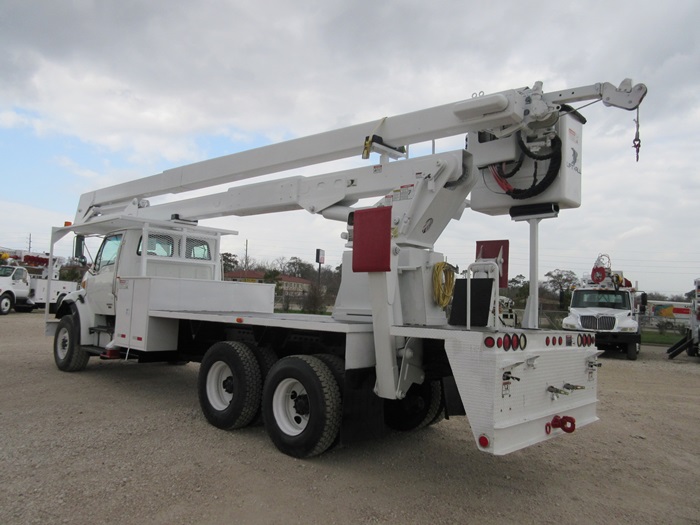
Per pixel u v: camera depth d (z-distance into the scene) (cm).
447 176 483
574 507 387
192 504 361
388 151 531
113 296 775
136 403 656
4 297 2222
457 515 363
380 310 429
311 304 2348
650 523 363
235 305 774
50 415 584
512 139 481
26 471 412
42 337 1427
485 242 525
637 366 1277
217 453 471
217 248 873
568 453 525
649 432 617
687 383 1002
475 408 365
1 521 326
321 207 585
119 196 852
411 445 528
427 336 397
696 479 455
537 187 471
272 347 566
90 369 900
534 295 489
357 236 432
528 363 391
